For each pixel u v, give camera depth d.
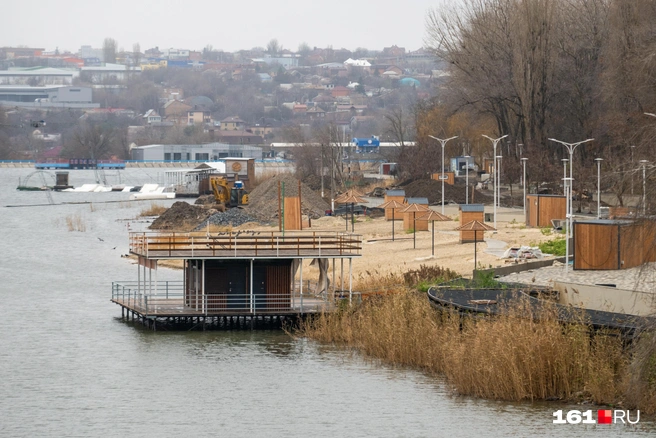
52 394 106.75
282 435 92.06
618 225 151.75
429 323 116.31
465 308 114.38
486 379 100.88
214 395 105.19
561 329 102.62
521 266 154.75
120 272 198.00
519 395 99.00
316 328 132.75
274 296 141.00
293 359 119.69
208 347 127.06
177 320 140.00
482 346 103.12
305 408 99.75
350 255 139.00
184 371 115.12
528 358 99.31
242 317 145.00
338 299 140.62
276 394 104.75
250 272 140.38
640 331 94.38
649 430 89.94
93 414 99.62
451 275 148.88
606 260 152.88
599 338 99.56
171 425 95.88
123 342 130.75
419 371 112.94
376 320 125.69
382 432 91.88
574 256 154.38
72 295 169.50
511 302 113.69
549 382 99.19
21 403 103.62
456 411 96.94
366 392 104.62
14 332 137.88
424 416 95.88
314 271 171.25
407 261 175.62
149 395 105.88
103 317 148.88
